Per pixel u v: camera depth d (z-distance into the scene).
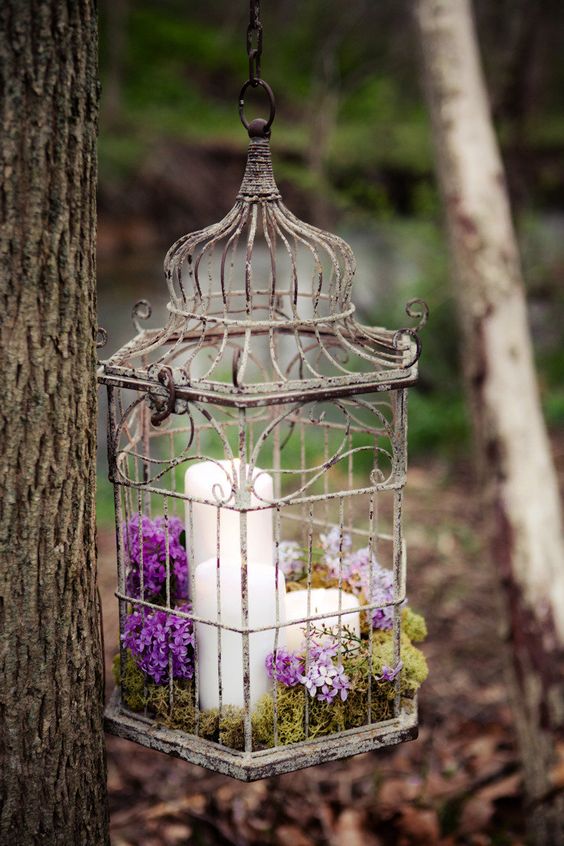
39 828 1.51
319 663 1.47
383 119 12.16
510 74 6.50
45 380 1.40
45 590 1.45
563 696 2.75
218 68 18.58
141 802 2.81
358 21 8.91
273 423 1.34
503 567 2.95
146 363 1.65
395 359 1.59
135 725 1.53
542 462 3.06
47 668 1.48
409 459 6.30
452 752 3.05
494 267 3.21
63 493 1.44
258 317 2.70
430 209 7.49
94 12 1.39
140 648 1.50
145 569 1.62
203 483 1.57
